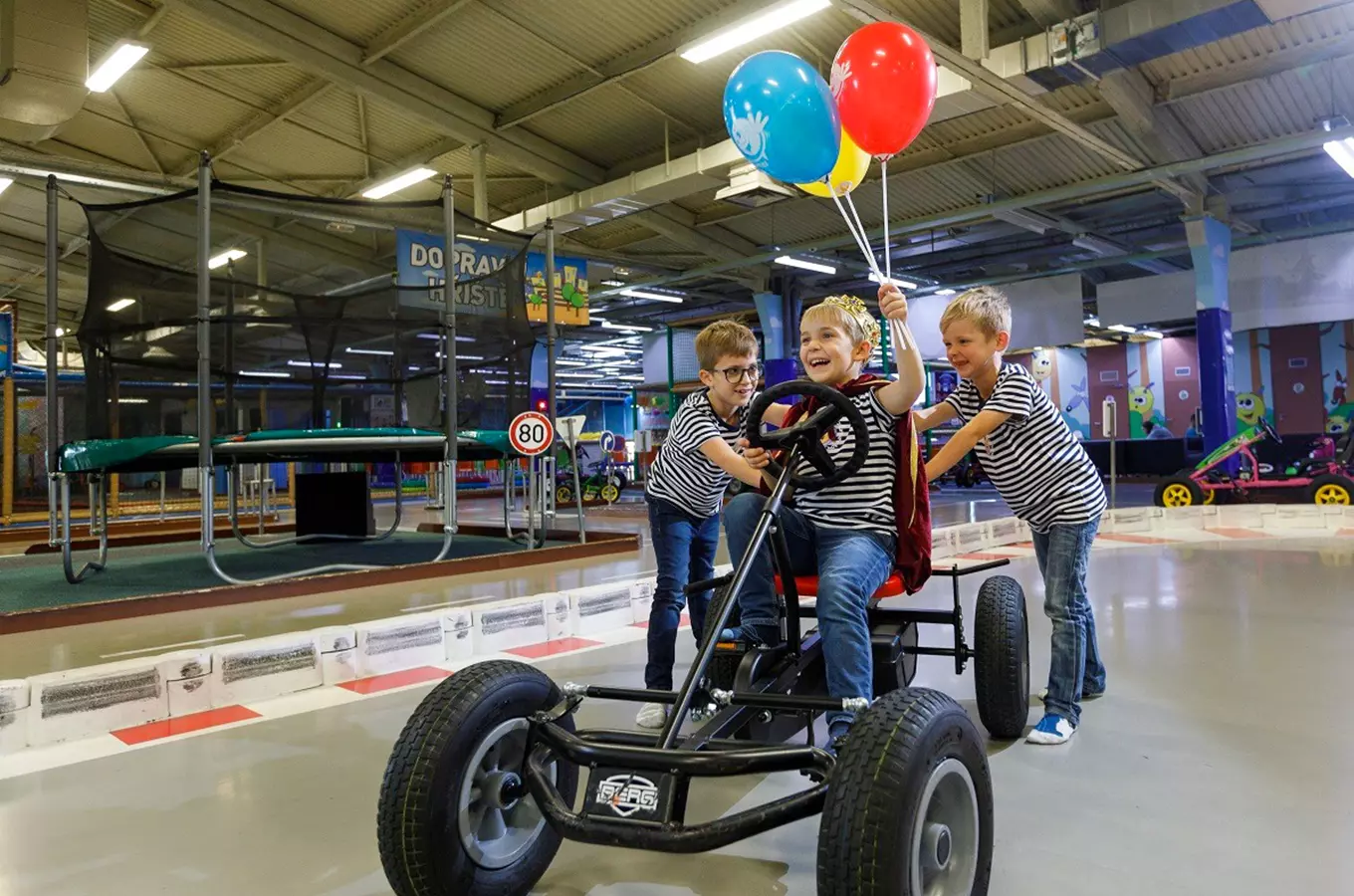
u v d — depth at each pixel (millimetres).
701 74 9125
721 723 1700
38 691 2797
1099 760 2426
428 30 8438
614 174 11383
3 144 10266
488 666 1700
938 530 6996
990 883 1715
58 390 6527
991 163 10969
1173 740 2576
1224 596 4930
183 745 2777
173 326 5941
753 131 2654
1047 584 2709
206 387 5445
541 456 8555
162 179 10820
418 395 6797
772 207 12727
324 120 10375
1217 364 11984
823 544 2123
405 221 6480
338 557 7508
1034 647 3865
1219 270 12133
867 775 1314
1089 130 9391
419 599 5422
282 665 3389
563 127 10375
